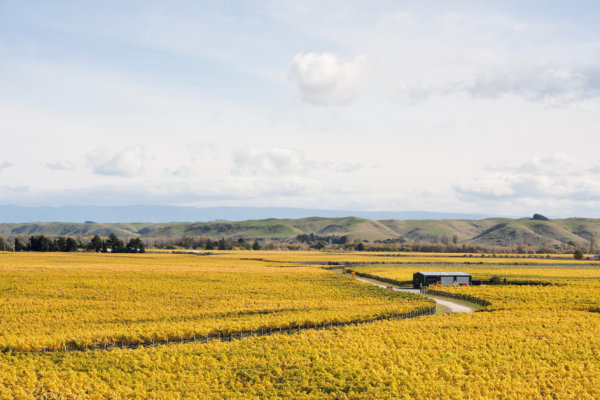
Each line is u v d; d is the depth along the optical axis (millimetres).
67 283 98812
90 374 41500
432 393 38281
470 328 59094
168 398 37031
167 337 54656
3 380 39000
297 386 39844
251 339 54062
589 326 60719
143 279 108938
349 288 100375
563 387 39844
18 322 62625
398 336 54125
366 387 39281
